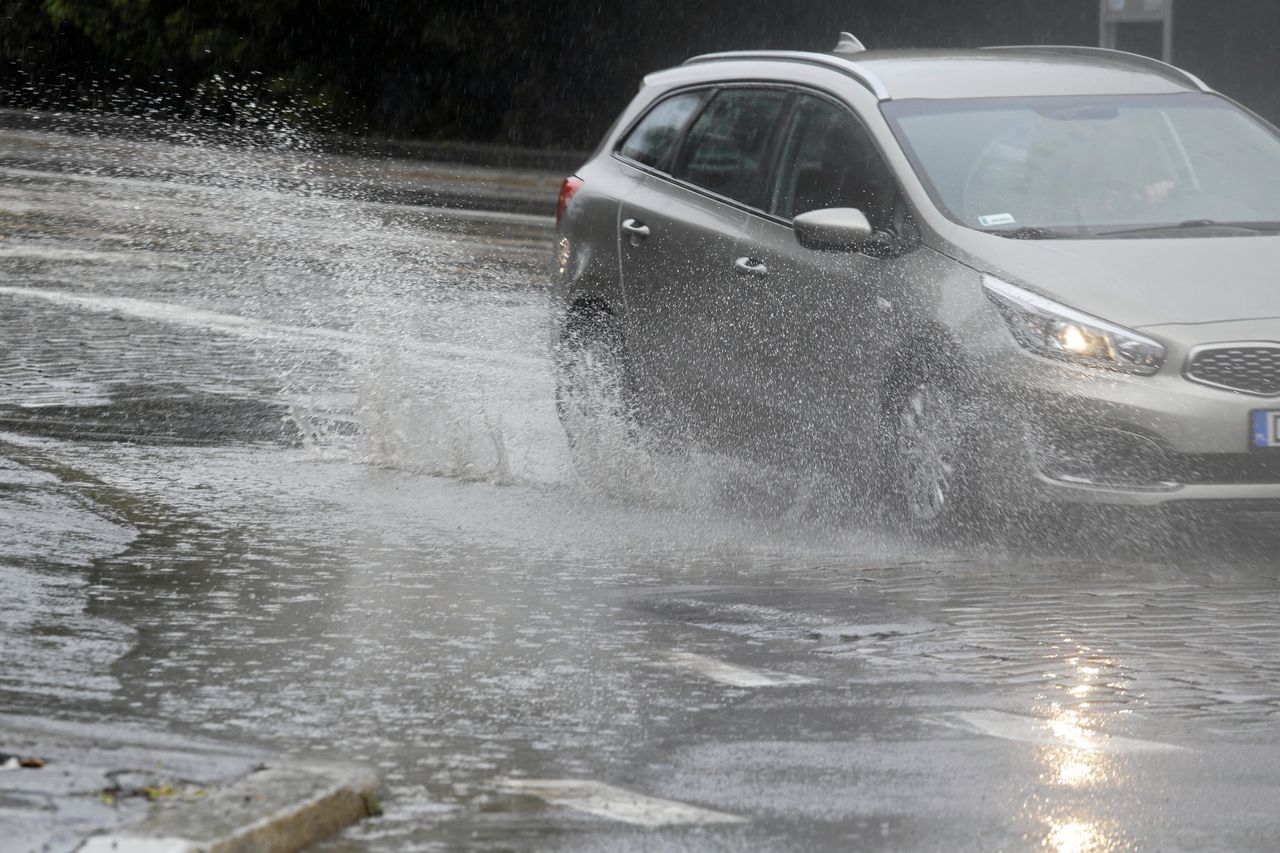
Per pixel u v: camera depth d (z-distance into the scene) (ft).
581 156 334.03
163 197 247.29
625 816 43.91
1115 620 65.67
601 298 95.81
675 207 92.73
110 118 382.42
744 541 79.15
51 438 99.19
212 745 48.96
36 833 38.45
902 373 79.36
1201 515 73.87
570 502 87.25
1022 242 78.79
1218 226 81.92
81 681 55.52
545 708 53.93
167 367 121.60
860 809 44.68
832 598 68.85
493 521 82.84
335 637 61.98
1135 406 73.41
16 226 202.49
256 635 61.98
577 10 353.51
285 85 371.56
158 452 96.53
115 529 78.64
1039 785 46.85
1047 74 90.94
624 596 68.95
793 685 56.90
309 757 48.60
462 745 50.08
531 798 45.29
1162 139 86.84
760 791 46.11
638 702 54.70
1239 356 73.97
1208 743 51.06
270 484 89.76
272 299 156.25
